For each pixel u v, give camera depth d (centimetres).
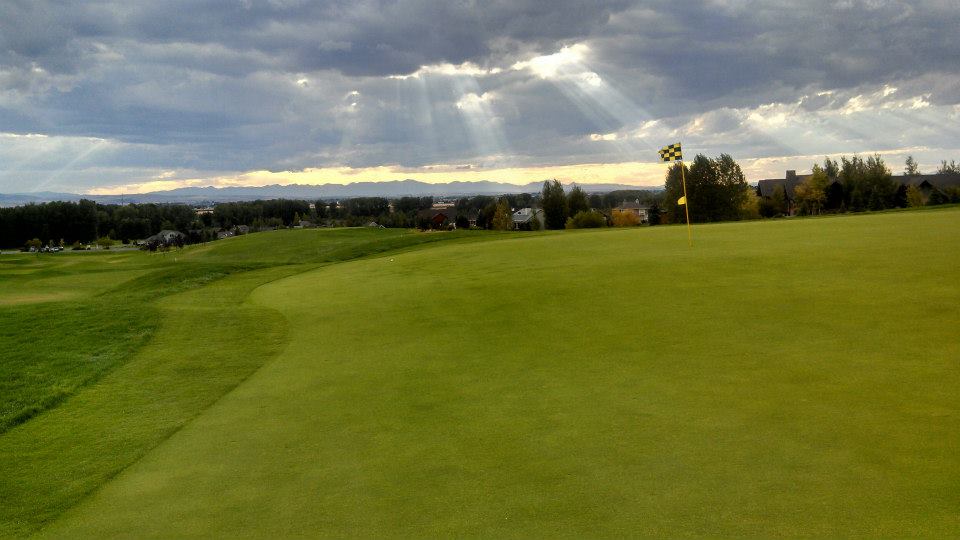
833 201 8456
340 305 1538
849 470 486
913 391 641
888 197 8075
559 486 502
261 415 765
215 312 1513
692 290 1238
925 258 1353
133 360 1105
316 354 1064
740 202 8288
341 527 469
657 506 457
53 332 1324
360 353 1039
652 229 3203
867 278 1189
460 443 612
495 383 801
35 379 1012
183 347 1184
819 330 888
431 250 3058
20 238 12812
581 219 8688
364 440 646
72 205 13438
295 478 568
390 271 2214
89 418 815
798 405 630
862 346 802
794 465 502
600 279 1468
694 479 494
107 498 568
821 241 1814
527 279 1595
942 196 7681
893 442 529
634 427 611
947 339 801
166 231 12888
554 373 817
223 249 5706
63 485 608
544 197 9856
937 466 480
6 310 1559
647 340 929
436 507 486
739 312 1031
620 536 421
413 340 1093
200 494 554
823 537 398
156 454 668
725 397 671
